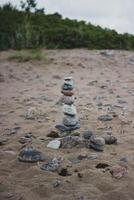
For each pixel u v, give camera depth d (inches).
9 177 78.8
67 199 70.0
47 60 246.8
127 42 318.3
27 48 297.0
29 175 79.7
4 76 206.2
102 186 74.4
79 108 134.8
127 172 79.1
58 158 86.6
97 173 78.5
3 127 114.3
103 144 94.0
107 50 298.2
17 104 145.3
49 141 99.4
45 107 138.8
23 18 339.9
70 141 95.3
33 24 338.6
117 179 76.9
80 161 86.0
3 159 88.1
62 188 73.9
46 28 330.3
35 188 73.9
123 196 70.5
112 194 71.0
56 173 80.8
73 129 103.8
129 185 74.2
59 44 305.6
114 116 122.9
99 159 86.7
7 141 101.2
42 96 159.2
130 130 107.8
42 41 308.0
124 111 131.4
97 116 123.6
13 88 179.2
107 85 183.8
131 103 145.7
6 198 70.7
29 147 93.7
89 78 203.0
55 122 117.3
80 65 237.3
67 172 80.3
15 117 125.8
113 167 81.4
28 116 124.3
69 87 102.6
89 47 306.5
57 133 103.0
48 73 216.5
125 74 216.2
